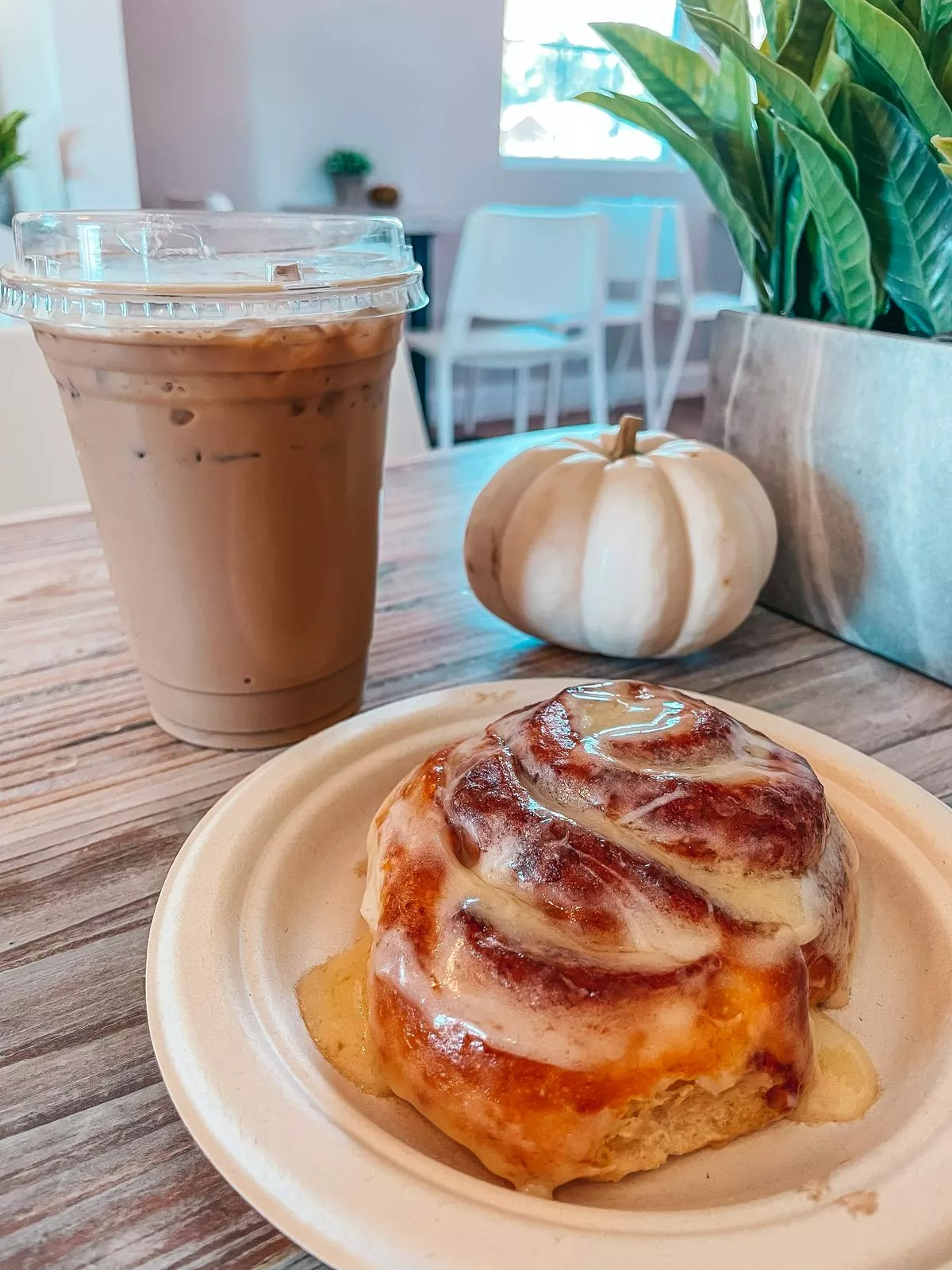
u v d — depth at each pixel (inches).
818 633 12.4
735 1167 5.3
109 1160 5.3
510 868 5.8
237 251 8.4
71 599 12.6
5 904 7.3
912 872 7.2
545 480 11.0
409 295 8.6
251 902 6.7
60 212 8.3
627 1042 5.1
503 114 62.1
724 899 5.7
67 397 8.0
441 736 8.6
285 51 52.2
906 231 10.4
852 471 11.2
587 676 11.0
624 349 69.9
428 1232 4.3
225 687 9.0
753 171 11.7
